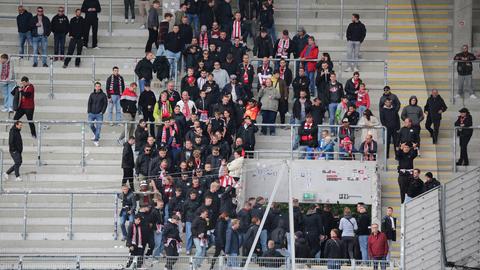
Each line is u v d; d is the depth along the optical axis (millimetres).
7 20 130000
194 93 116812
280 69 120125
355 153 112875
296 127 116375
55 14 132250
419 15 128125
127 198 107375
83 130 116125
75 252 107875
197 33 126562
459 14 126688
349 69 125938
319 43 129000
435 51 125750
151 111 116562
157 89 122688
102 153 116812
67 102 122188
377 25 130125
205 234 104062
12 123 119375
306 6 131375
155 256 100938
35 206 111750
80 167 115500
